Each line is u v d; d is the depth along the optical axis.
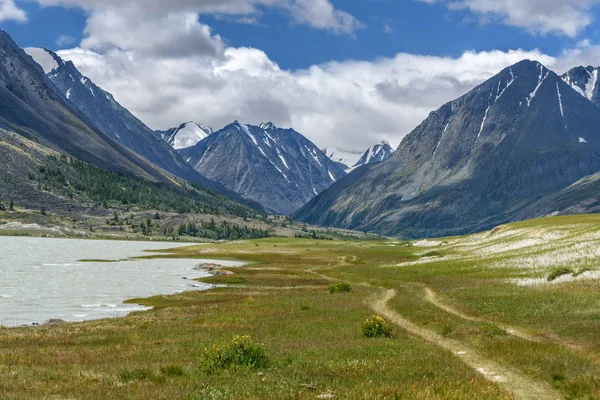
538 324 33.62
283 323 39.88
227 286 81.94
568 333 30.02
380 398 16.02
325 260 141.25
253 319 42.84
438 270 80.19
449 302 47.75
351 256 141.62
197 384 19.05
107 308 57.44
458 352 26.12
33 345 32.62
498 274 66.31
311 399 16.03
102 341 33.78
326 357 25.19
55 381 20.42
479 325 33.38
